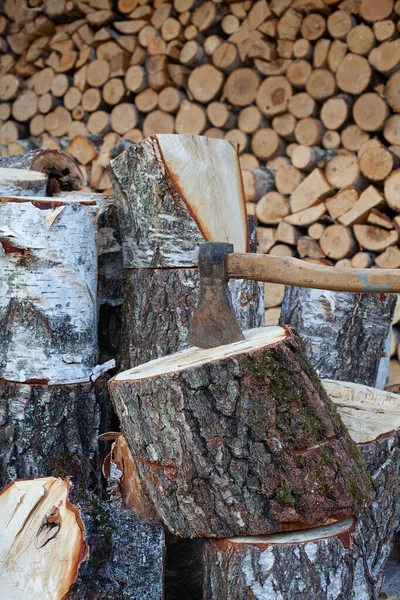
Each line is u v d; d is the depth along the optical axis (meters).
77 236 2.73
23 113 6.71
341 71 5.04
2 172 3.35
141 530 2.11
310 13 5.23
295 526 2.02
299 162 5.07
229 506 2.02
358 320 3.16
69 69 6.47
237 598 1.99
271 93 5.38
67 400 2.73
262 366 2.02
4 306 2.70
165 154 2.84
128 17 6.12
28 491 2.11
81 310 2.75
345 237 4.89
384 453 2.39
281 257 2.27
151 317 2.90
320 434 2.04
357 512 2.05
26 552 1.98
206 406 2.02
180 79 5.83
